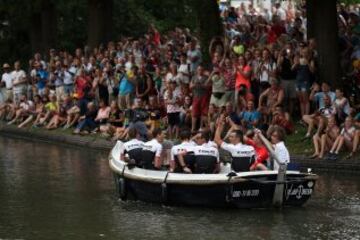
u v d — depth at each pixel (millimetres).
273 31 34281
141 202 21000
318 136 26453
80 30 54625
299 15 39438
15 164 29125
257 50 30281
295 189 19594
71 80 39656
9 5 49250
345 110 27062
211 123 29281
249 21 39000
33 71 43438
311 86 29062
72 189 23281
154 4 55625
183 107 31375
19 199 21766
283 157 20484
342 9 35562
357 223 18203
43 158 30953
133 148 21359
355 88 29672
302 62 28891
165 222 18484
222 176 19203
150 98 32969
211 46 32969
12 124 43188
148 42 39969
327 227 17812
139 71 34031
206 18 34250
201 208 19844
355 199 20938
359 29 31484
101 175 26031
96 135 35406
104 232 17656
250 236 17047
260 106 28438
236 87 29438
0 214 19750
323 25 30047
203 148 20297
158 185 20094
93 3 44031
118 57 37594
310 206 20062
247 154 20328
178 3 54594
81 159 30422
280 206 19562
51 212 19922
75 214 19656
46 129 39500
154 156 21266
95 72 37219
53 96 40406
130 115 32844
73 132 36688
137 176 20594
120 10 54250
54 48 49094
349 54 31406
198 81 30656
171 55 36312
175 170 20422
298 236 17031
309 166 26078
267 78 29625
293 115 30172
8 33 54844
